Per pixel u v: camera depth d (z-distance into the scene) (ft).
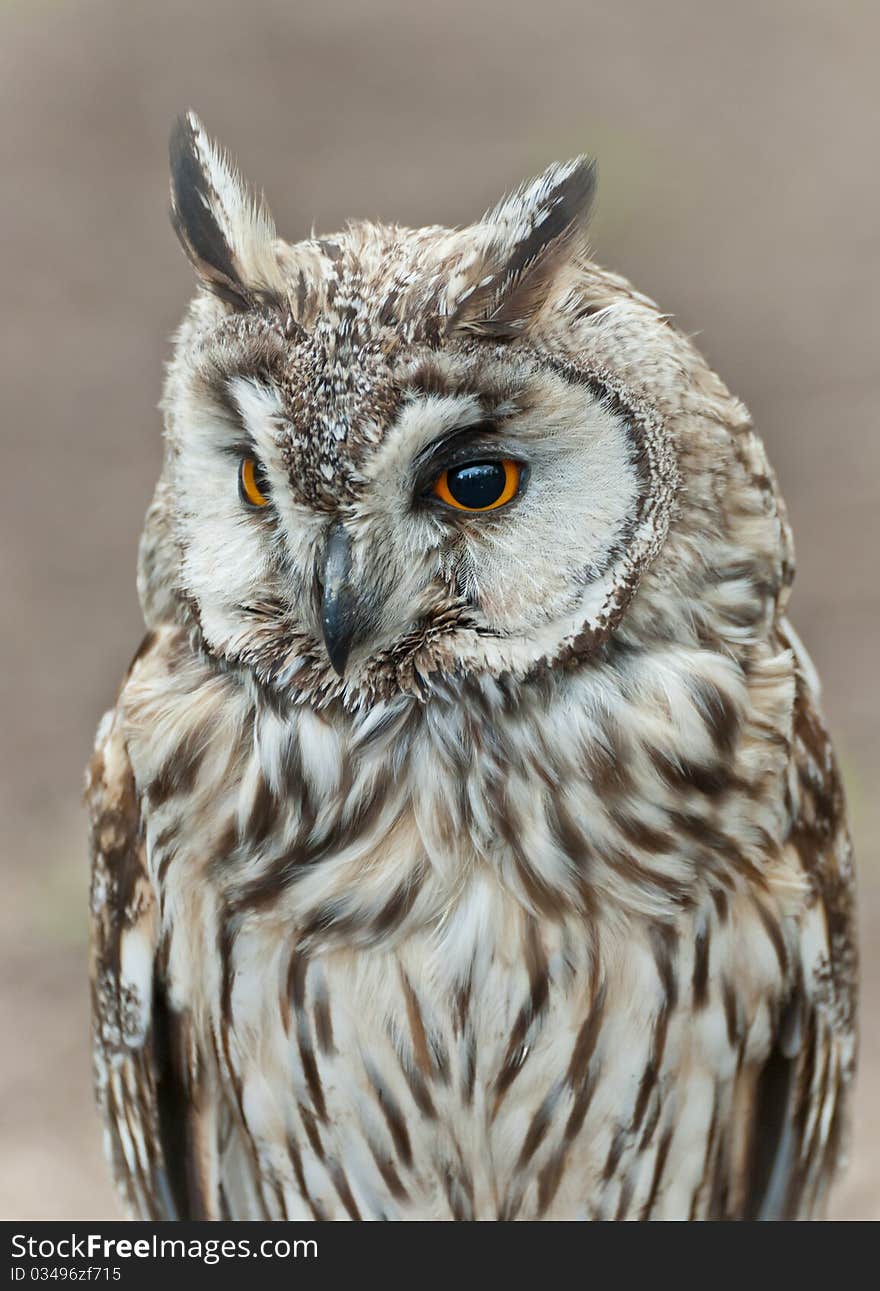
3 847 9.93
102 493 13.33
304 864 7.59
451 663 7.55
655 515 7.53
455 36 20.22
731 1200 7.75
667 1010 7.63
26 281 15.75
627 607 7.55
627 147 17.30
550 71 19.34
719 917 7.63
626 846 7.58
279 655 7.57
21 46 19.47
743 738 7.59
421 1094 7.64
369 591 7.51
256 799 7.59
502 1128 7.66
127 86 18.76
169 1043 7.73
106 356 14.87
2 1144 8.44
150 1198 7.79
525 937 7.59
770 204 16.65
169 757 7.61
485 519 7.53
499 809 7.57
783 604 7.65
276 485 7.50
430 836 7.58
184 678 7.62
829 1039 7.75
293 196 16.02
